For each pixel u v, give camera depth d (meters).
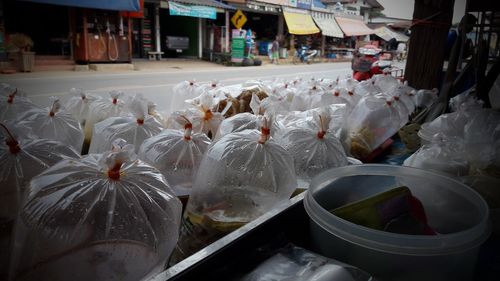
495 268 1.49
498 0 3.84
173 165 1.86
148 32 19.88
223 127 2.24
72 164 1.25
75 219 1.07
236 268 1.15
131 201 1.16
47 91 9.16
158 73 14.43
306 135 2.12
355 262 1.13
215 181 1.60
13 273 1.08
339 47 32.69
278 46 23.44
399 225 1.21
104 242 1.07
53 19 15.62
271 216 1.29
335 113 2.90
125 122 2.33
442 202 1.42
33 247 1.05
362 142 2.82
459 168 1.93
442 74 4.82
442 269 1.06
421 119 3.70
